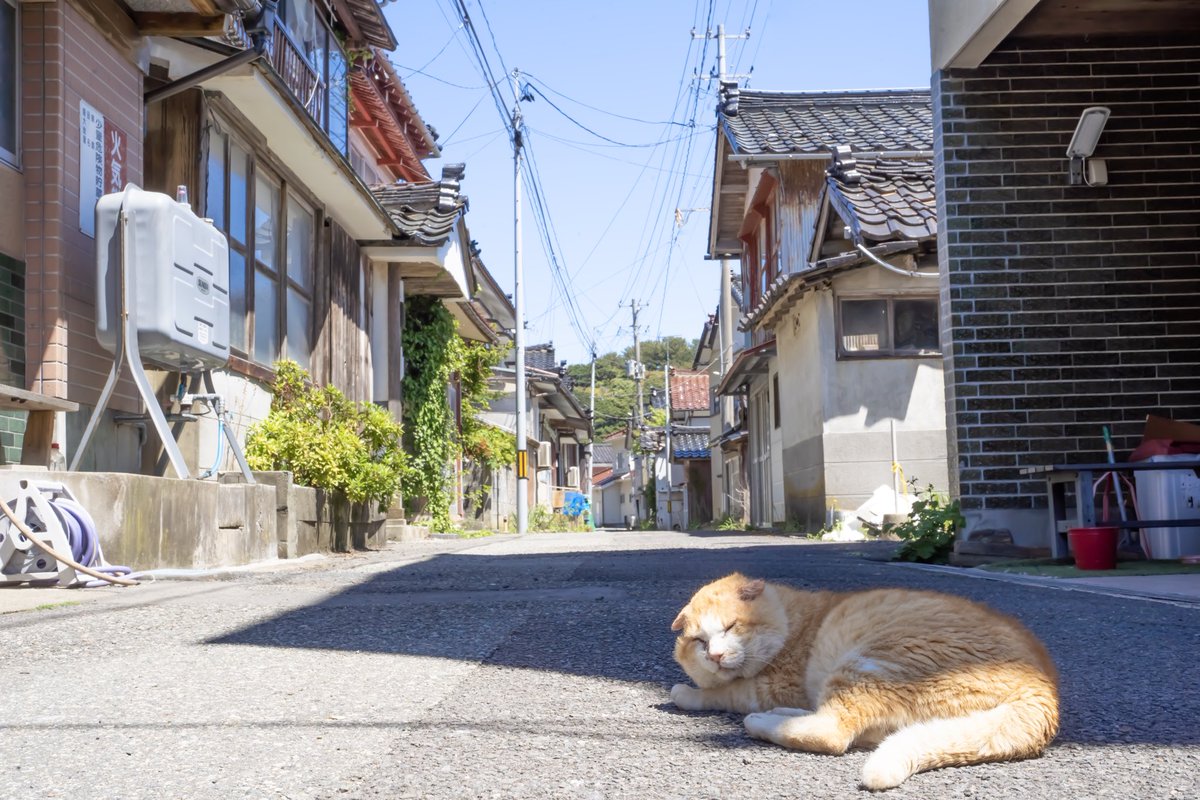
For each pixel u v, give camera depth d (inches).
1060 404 287.7
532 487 1278.3
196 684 121.0
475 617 176.1
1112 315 289.0
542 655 137.5
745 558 320.2
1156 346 288.7
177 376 325.7
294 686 118.9
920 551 295.3
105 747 92.0
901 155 658.8
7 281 254.7
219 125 360.2
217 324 291.0
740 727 95.8
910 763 76.7
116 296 261.9
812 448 562.9
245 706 108.5
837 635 92.0
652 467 1705.2
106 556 237.9
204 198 338.6
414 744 92.0
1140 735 91.2
